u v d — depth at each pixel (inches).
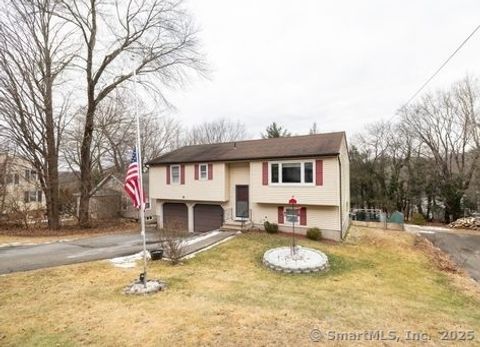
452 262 499.8
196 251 485.1
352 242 616.4
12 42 676.1
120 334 197.0
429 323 229.9
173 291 290.5
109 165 1344.7
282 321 217.5
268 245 534.3
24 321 222.5
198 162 754.8
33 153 754.2
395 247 593.3
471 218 878.4
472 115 999.6
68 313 235.8
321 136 717.9
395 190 1222.9
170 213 848.3
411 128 1177.4
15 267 387.9
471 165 1026.7
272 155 647.8
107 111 931.3
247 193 722.2
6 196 849.5
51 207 782.5
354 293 318.0
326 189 594.6
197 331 198.7
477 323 237.3
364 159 1318.9
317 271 405.1
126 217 1059.9
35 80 721.6
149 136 1443.2
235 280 343.0
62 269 374.6
